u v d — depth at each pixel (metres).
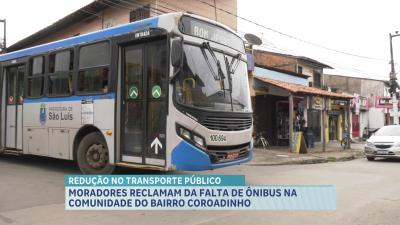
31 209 7.37
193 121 8.37
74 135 10.59
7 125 12.84
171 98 8.46
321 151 22.02
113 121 9.60
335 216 7.09
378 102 36.16
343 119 33.12
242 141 9.34
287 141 24.39
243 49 10.30
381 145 17.88
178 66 8.38
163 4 22.27
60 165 12.64
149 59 9.12
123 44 9.66
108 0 23.20
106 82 9.85
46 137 11.42
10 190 8.87
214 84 9.02
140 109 9.20
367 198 8.69
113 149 9.58
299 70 30.64
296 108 24.80
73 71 10.74
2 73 13.04
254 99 22.78
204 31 9.14
